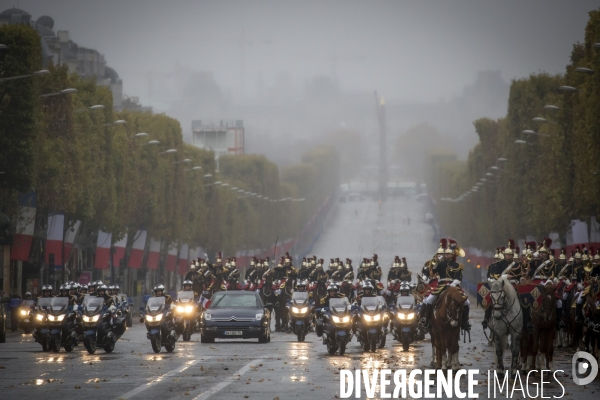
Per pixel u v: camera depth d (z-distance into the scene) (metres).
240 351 101.50
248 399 60.09
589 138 168.88
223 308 116.88
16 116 156.12
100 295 100.81
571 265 106.75
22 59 156.62
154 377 73.38
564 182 196.00
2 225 157.88
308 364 84.69
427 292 77.12
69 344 100.88
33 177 157.50
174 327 100.88
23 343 119.38
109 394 62.88
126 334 138.75
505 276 73.56
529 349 76.31
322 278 124.25
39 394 63.16
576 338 96.88
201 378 72.56
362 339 100.69
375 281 122.31
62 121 179.62
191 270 137.12
